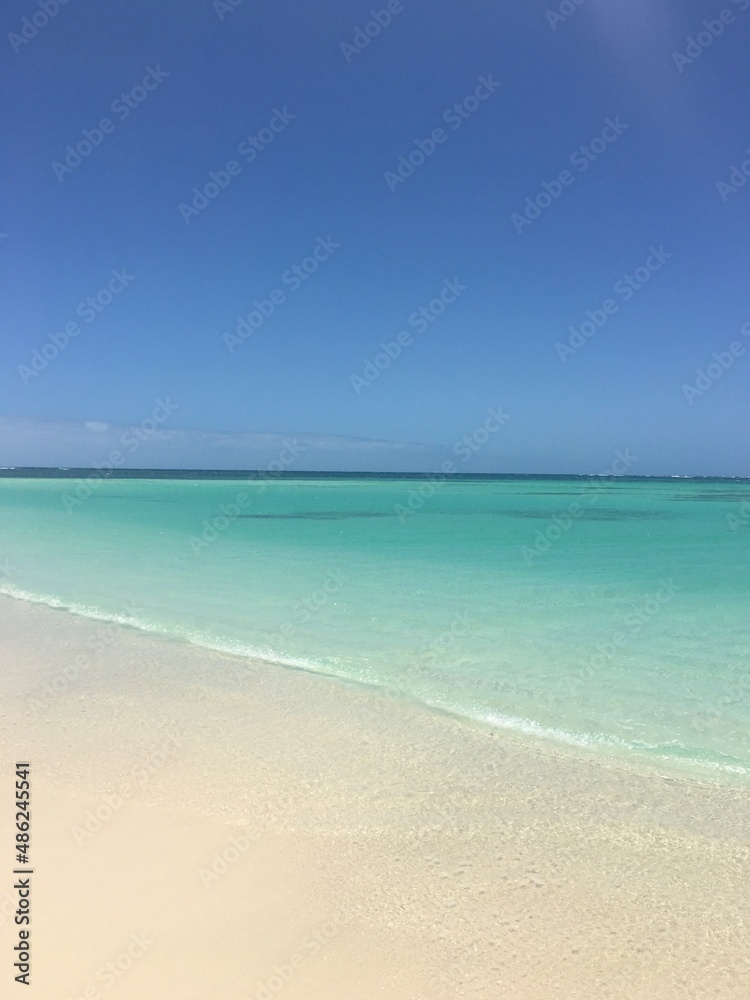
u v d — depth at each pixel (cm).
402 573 1756
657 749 695
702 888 461
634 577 1700
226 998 362
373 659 997
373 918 429
